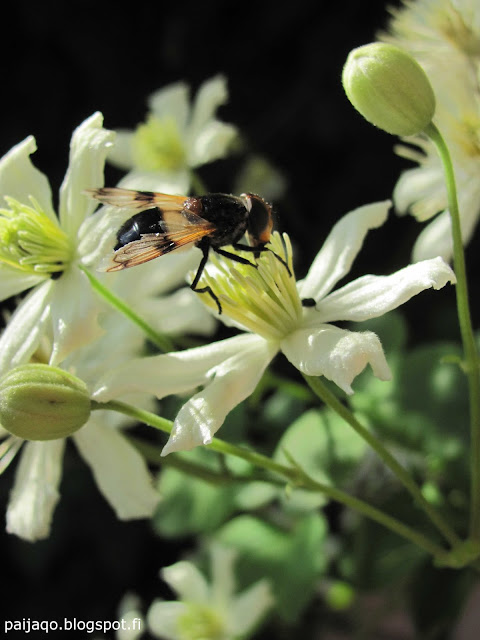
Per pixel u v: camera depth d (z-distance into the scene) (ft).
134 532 0.87
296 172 0.89
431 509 0.47
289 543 0.58
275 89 0.90
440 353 0.56
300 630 0.66
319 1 0.86
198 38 0.90
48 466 0.52
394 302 0.44
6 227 0.48
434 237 0.53
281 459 0.54
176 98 0.65
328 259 0.48
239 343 0.47
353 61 0.46
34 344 0.48
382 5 0.84
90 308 0.47
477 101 0.53
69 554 0.88
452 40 0.53
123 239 0.46
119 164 0.65
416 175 0.55
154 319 0.56
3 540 0.87
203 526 0.58
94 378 0.51
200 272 0.47
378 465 0.55
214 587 0.61
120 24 0.90
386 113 0.46
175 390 0.46
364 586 0.55
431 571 0.56
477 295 0.81
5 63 0.91
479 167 0.53
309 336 0.46
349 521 0.57
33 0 0.88
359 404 0.55
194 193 0.65
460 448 0.54
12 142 0.90
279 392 0.61
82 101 0.91
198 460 0.57
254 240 0.46
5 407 0.45
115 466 0.52
